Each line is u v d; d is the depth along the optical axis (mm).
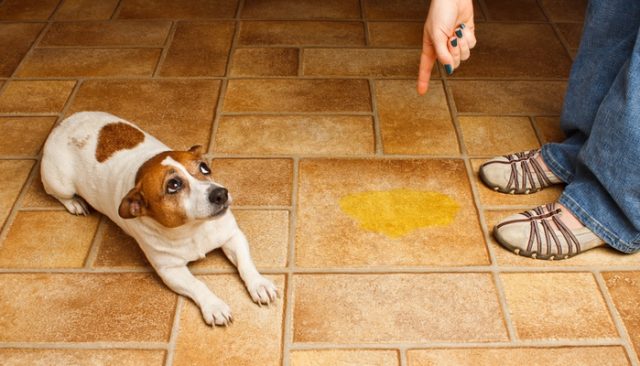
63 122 2377
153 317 2057
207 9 3684
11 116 2900
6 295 2131
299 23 3555
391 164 2623
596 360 1919
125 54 3307
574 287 2127
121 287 2152
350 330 2004
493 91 3035
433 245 2275
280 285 2141
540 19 3555
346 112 2908
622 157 2014
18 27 3533
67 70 3195
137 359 1944
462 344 1963
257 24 3545
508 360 1920
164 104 2959
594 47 2311
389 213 2398
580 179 2268
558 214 2236
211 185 1865
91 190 2232
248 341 1980
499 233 2238
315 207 2424
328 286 2135
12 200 2484
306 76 3141
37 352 1966
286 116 2885
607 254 2240
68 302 2107
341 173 2578
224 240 2121
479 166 2615
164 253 2041
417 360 1921
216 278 2170
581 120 2373
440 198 2465
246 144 2727
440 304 2076
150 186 1861
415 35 3451
